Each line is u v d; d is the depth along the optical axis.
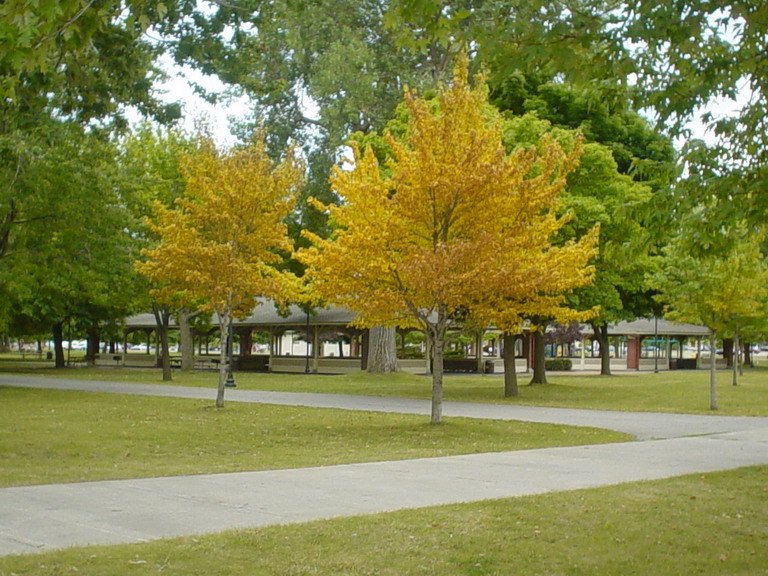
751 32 9.34
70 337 65.50
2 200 24.36
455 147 19.09
